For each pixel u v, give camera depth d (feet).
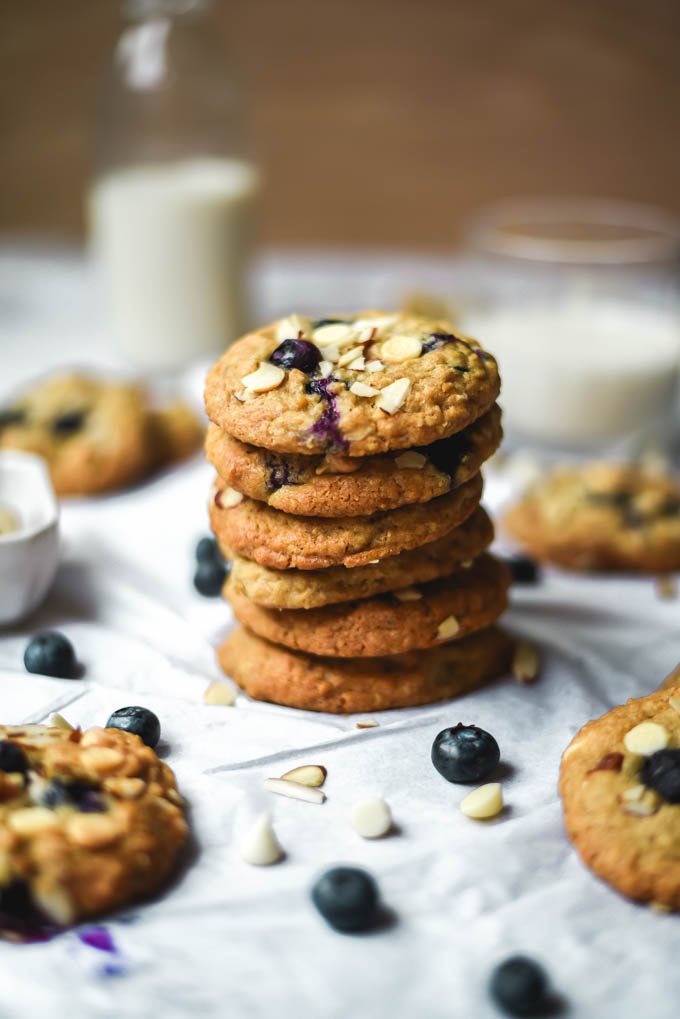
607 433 2.04
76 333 2.65
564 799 1.26
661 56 2.92
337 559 1.34
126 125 2.35
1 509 1.58
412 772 1.34
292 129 3.15
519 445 2.09
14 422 1.92
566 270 2.08
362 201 3.23
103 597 1.61
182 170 2.41
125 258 2.35
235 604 1.43
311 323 1.43
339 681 1.41
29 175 3.26
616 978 1.15
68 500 1.87
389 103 3.09
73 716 1.38
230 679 1.47
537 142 3.07
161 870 1.21
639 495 1.74
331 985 1.15
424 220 3.23
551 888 1.21
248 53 3.06
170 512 1.81
